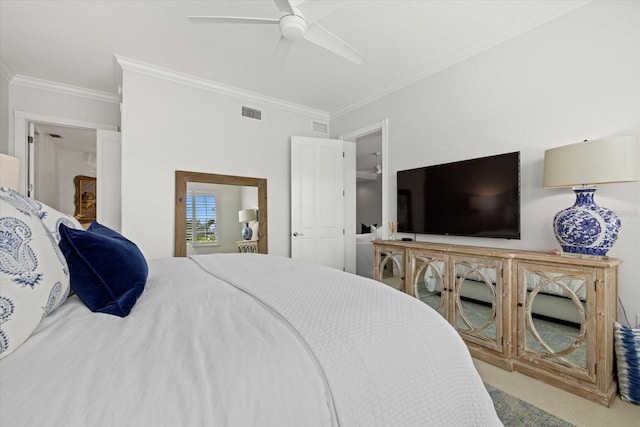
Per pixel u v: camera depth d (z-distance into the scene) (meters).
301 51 2.87
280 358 0.65
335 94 3.92
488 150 2.66
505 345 2.09
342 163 4.47
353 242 4.73
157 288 1.15
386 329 0.84
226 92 3.75
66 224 1.09
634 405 1.66
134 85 3.13
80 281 0.92
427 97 3.22
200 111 3.57
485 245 2.68
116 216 3.45
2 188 0.92
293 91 3.85
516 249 2.42
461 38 2.63
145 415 0.48
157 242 3.27
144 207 3.20
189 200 3.58
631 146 1.66
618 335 1.73
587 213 1.81
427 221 3.09
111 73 3.27
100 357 0.61
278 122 4.23
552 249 2.24
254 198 4.04
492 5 2.21
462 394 0.84
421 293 2.71
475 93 2.77
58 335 0.71
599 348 1.69
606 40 2.00
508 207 2.41
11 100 3.24
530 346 2.00
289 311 0.88
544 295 1.94
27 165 3.35
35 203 1.02
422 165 3.27
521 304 2.04
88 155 5.67
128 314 0.87
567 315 1.83
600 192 2.01
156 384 0.54
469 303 2.33
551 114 2.26
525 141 2.41
